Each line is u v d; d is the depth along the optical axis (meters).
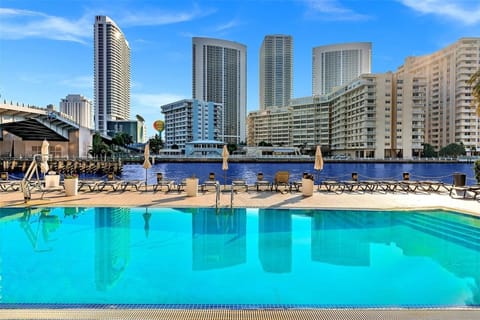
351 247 8.01
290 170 66.00
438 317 3.84
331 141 129.25
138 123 179.25
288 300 5.20
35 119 64.50
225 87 196.75
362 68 187.50
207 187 17.72
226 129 196.75
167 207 12.08
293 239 8.63
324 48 194.12
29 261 6.91
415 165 87.62
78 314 3.95
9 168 56.12
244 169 70.62
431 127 121.81
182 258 7.19
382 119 102.38
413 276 6.23
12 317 3.87
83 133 86.19
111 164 58.12
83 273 6.28
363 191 16.83
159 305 4.68
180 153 121.38
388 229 9.59
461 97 107.62
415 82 103.69
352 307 4.61
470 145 107.00
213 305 4.75
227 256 7.35
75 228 9.52
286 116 143.88
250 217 10.94
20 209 11.79
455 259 7.16
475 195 13.95
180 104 145.75
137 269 6.54
